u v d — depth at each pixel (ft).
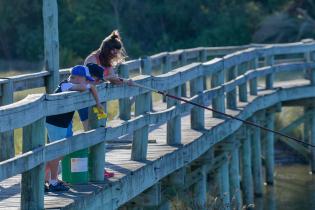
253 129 134.72
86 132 62.18
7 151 73.67
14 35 323.78
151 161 74.84
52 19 80.38
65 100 58.13
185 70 88.74
